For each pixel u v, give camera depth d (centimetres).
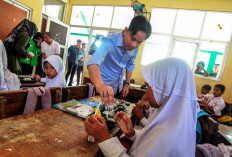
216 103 293
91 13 534
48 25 452
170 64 69
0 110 81
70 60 486
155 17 466
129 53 155
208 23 430
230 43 411
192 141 65
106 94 88
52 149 64
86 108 115
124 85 183
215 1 415
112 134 89
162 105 70
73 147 68
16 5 349
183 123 61
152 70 72
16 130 72
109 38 139
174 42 457
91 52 532
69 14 554
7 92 86
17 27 231
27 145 63
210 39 427
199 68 436
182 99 65
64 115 100
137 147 66
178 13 449
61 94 124
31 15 388
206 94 347
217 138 109
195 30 440
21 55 232
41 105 111
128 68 179
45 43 340
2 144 60
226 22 417
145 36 117
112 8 508
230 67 411
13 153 56
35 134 72
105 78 161
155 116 69
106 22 519
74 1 545
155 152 59
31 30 244
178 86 67
